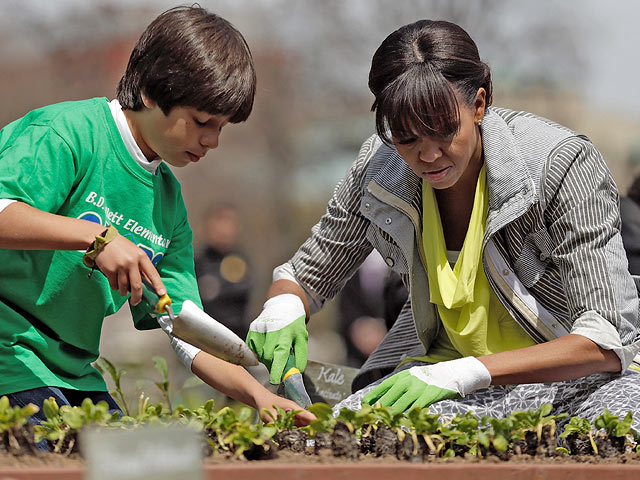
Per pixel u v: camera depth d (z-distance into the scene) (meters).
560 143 4.04
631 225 6.09
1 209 3.42
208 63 3.59
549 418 3.14
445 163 3.80
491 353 4.21
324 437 3.03
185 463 2.27
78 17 14.23
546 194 3.97
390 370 4.68
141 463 2.25
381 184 4.32
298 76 17.73
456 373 3.71
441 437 3.09
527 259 4.10
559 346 3.77
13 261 3.72
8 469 2.56
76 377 4.01
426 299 4.38
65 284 3.79
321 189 18.45
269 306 4.42
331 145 18.70
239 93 3.66
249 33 17.12
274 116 17.73
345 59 17.56
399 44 3.79
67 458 2.81
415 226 4.30
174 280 4.17
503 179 4.02
